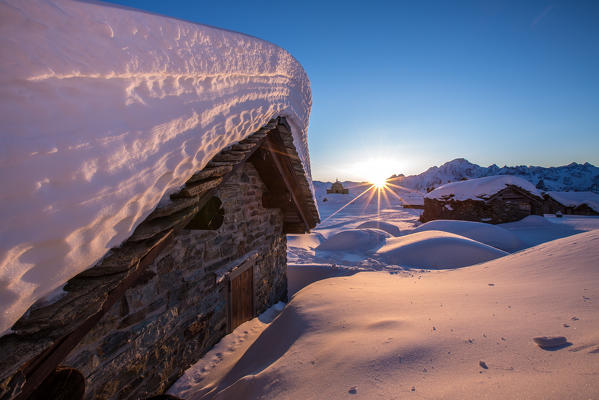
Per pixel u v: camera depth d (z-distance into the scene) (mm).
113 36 875
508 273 4898
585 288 2990
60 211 840
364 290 4625
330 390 1940
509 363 1760
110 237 1210
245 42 2064
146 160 1187
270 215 6434
